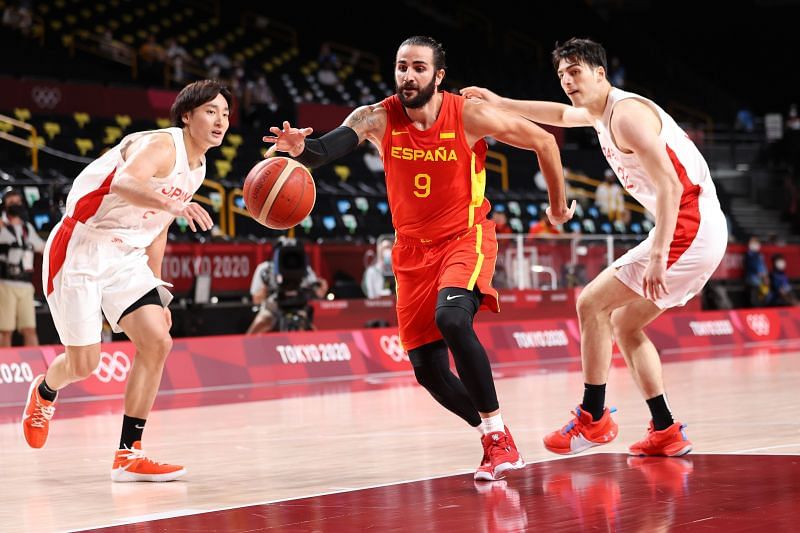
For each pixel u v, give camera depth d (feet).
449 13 125.18
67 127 75.87
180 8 104.06
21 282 43.42
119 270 20.20
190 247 55.57
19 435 28.19
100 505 17.21
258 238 65.62
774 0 128.67
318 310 52.80
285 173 18.16
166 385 41.27
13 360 38.75
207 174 75.00
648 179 19.90
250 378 43.96
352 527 14.49
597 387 20.58
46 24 92.12
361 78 108.27
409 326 19.31
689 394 33.94
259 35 107.14
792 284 81.97
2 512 16.76
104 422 31.12
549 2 126.00
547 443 20.77
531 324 55.11
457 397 19.34
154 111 81.61
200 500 17.38
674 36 134.00
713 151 110.83
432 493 17.16
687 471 18.34
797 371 42.37
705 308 71.00
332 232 70.38
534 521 14.47
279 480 19.33
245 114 87.30
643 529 13.64
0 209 43.73
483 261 18.69
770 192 106.63
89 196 19.90
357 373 47.75
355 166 82.33
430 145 18.56
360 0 117.39
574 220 80.28
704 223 19.86
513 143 18.89
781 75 128.88
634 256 19.99
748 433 23.62
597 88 19.81
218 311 52.26
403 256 19.33
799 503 15.07
